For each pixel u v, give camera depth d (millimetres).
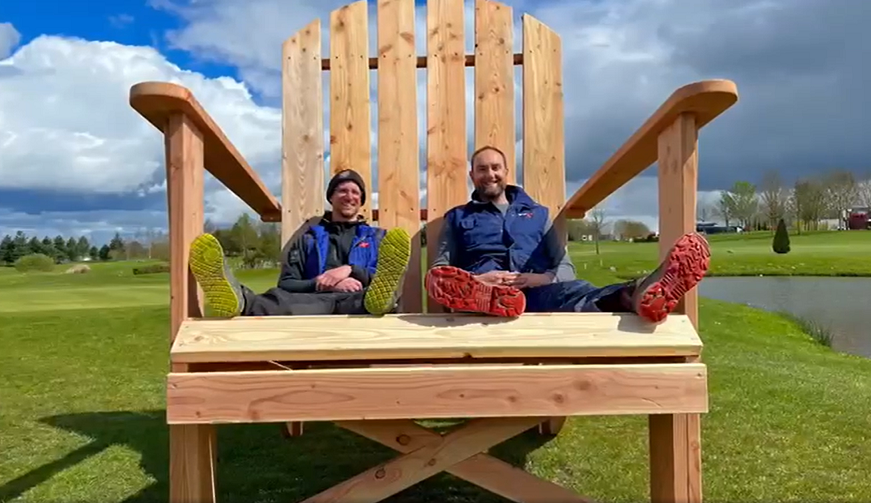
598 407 1491
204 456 1564
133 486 2402
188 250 1563
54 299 11602
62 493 2332
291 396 1465
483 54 2848
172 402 1456
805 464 2586
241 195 2441
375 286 1574
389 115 2799
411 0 2855
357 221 2449
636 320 1587
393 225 2736
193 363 1526
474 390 1478
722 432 3029
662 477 1640
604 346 1535
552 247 2363
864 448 2789
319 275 2225
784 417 3299
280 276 2354
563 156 2814
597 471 2533
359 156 2777
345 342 1526
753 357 5898
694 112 1540
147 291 13805
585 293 1884
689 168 1548
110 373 4781
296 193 2727
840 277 20500
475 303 1571
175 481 1506
